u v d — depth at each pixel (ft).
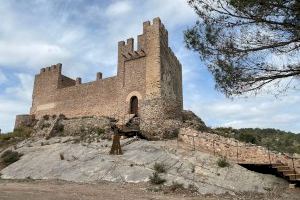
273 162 64.18
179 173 57.93
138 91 100.07
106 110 108.58
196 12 36.01
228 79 34.22
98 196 43.27
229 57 34.60
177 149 72.54
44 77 138.31
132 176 58.39
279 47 31.96
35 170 72.23
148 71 99.66
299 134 190.08
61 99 126.62
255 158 70.03
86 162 70.28
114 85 108.99
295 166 63.05
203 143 79.56
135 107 100.73
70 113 120.78
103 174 61.57
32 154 87.45
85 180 60.08
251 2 30.50
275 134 194.59
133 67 104.22
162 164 61.87
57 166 71.46
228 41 34.71
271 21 31.19
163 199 42.16
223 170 59.36
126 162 65.77
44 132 108.58
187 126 94.94
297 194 50.60
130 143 79.66
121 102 103.45
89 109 114.62
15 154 88.69
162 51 102.63
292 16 29.71
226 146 74.69
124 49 108.78
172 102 98.32
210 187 51.13
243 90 34.60
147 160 65.36
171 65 112.16
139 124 92.99
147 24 104.68
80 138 93.20
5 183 60.80
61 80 133.80
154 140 85.92
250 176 57.72
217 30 35.09
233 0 31.83
